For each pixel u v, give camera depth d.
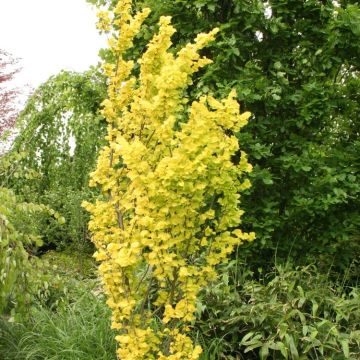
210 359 3.26
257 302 3.60
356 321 3.46
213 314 3.61
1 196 3.60
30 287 3.64
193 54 2.64
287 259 4.27
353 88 4.41
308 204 3.96
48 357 3.30
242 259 4.26
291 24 4.41
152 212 2.51
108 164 2.94
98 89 5.20
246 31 4.37
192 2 4.30
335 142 4.50
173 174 2.36
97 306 3.74
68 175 7.61
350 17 3.94
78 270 6.18
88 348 3.29
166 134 2.50
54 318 3.75
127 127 2.94
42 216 6.88
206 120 2.46
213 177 2.48
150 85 2.87
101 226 2.87
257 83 4.09
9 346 3.52
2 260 3.33
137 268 3.96
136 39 4.58
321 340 3.26
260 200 4.25
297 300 3.57
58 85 7.57
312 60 4.33
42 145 7.73
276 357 3.35
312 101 4.02
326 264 4.38
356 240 4.59
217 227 2.69
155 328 3.40
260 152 3.99
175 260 2.59
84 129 7.54
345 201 3.95
